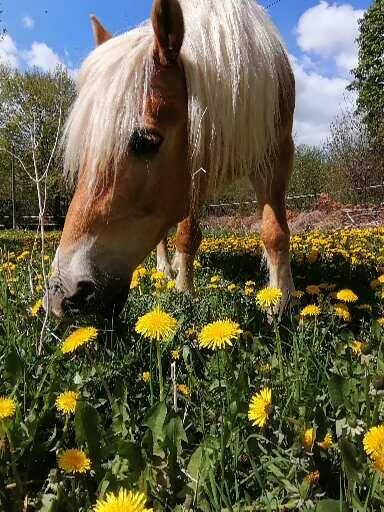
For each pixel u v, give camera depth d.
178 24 2.74
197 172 2.80
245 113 3.03
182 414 1.75
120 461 1.39
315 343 2.27
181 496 1.29
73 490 1.29
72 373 2.03
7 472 1.37
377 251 6.23
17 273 4.34
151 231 2.83
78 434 1.38
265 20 3.40
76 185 2.83
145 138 2.68
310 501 1.20
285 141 3.67
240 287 3.75
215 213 14.62
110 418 1.75
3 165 25.67
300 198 20.48
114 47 2.79
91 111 2.63
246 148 3.11
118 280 2.64
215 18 3.04
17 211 24.31
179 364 2.22
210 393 1.86
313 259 4.80
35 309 2.53
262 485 1.24
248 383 1.78
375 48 29.47
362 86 30.53
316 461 1.39
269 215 3.68
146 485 1.24
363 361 2.04
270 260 3.66
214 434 1.55
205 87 2.92
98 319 2.65
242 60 3.00
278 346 1.96
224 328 1.57
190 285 4.14
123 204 2.66
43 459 1.48
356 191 19.69
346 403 1.62
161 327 1.63
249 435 1.46
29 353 2.13
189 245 4.12
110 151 2.58
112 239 2.64
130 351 2.25
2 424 1.38
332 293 2.97
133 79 2.68
